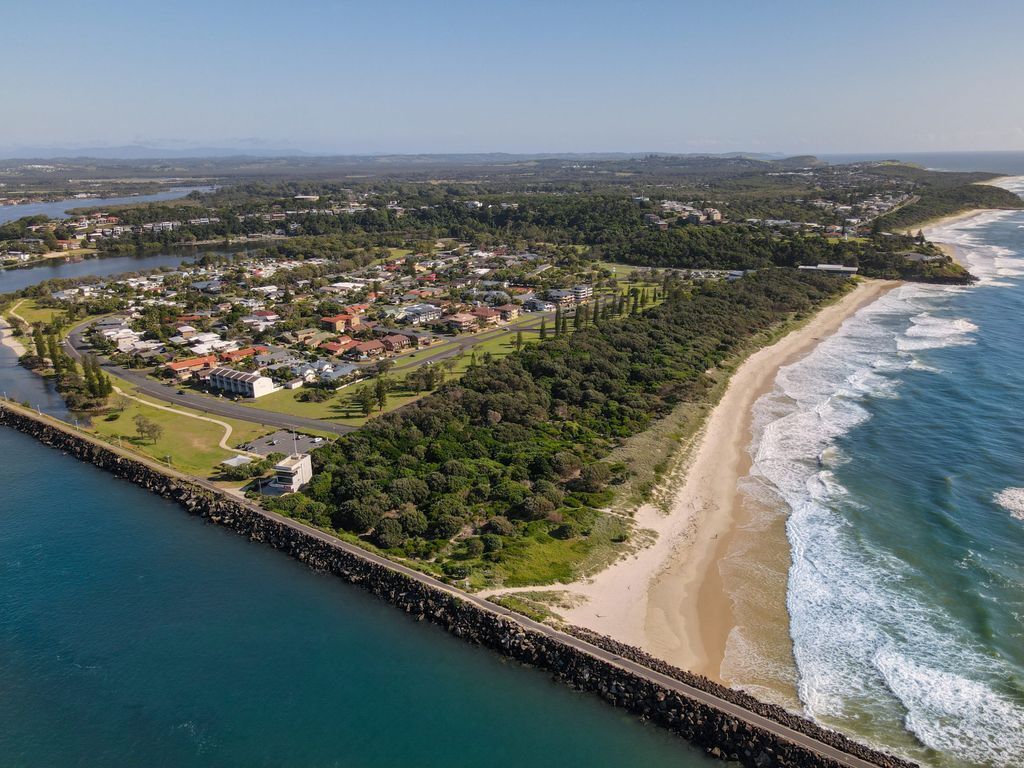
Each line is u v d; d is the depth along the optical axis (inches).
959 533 3814.0
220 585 3543.3
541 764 2449.6
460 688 2819.9
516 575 3412.9
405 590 3356.3
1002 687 2753.4
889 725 2586.1
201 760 2506.2
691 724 2564.0
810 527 3956.7
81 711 2736.2
